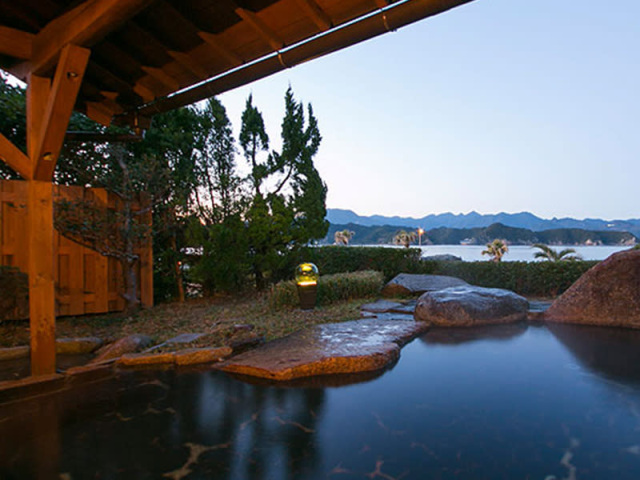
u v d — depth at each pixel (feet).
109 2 10.39
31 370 14.42
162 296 32.65
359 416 11.28
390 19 11.21
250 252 34.73
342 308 27.27
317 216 37.17
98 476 8.42
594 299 23.04
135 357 16.67
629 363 15.58
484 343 18.98
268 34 13.37
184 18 13.69
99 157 29.30
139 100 18.97
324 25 12.48
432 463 8.77
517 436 9.94
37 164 13.60
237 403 12.34
